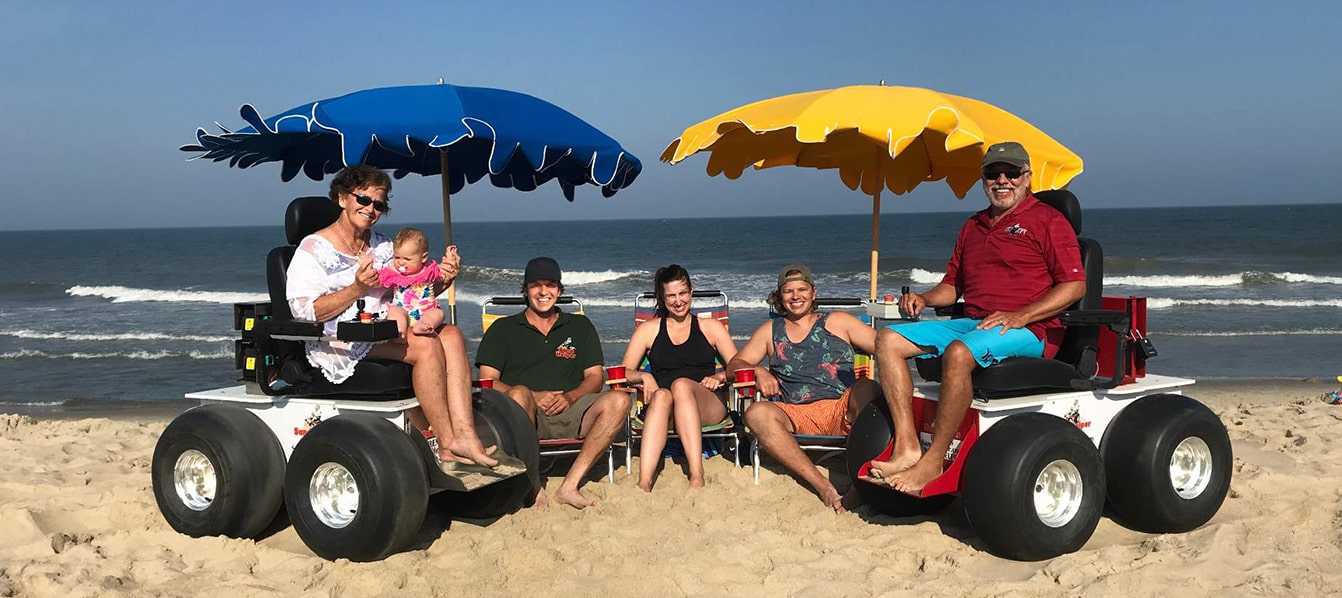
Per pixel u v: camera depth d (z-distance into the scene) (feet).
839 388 18.35
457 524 16.10
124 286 113.50
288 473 14.21
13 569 13.76
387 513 13.51
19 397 40.45
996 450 13.67
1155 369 43.39
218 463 14.76
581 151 17.62
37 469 20.57
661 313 19.97
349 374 14.64
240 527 15.02
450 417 14.83
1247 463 19.90
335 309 14.10
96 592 13.03
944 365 14.35
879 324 23.09
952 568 13.78
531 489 16.94
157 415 35.29
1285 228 215.92
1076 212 15.69
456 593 13.04
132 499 17.60
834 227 307.37
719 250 182.29
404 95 16.93
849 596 12.87
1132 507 15.06
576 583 13.32
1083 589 12.76
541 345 19.13
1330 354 46.83
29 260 188.65
